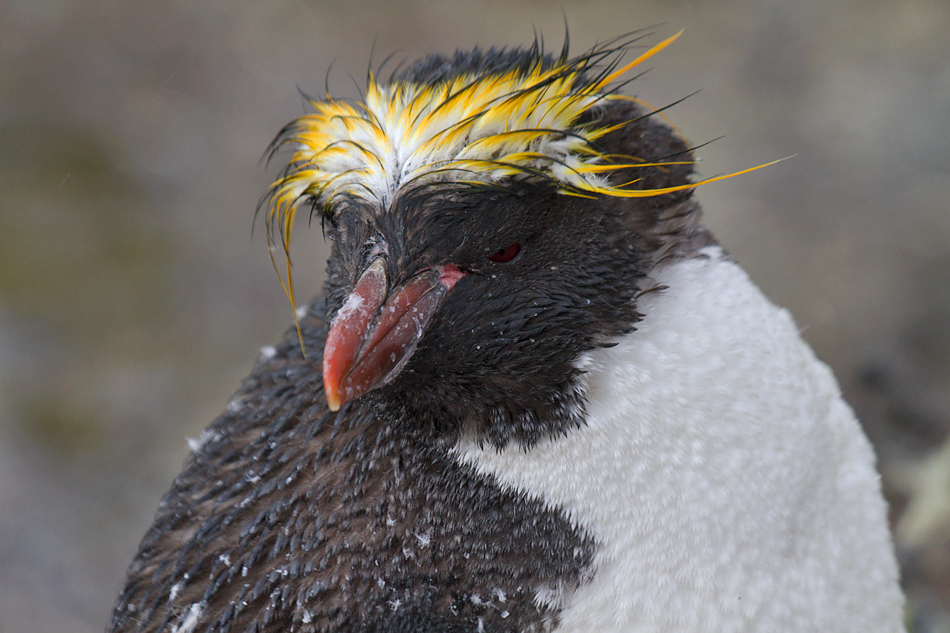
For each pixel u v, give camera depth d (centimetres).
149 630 341
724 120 758
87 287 650
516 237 335
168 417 573
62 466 537
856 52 809
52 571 483
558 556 337
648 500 336
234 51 866
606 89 341
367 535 338
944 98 745
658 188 338
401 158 335
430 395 336
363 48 870
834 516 340
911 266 618
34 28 875
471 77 336
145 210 718
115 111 803
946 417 465
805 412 339
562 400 336
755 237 654
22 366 586
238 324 632
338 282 338
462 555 337
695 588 337
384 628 338
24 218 690
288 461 340
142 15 903
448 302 335
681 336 337
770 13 862
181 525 343
